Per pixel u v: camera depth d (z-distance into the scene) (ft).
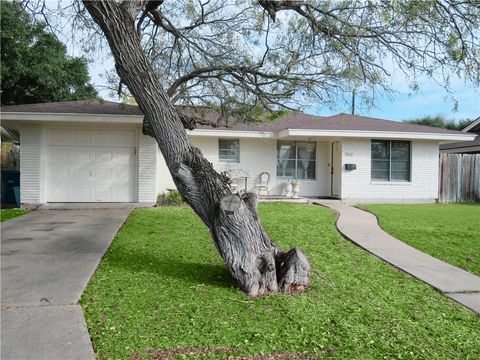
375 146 51.29
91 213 35.17
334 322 12.85
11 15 42.80
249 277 14.98
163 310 13.23
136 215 33.96
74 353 10.29
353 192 50.31
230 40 28.71
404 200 51.60
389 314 13.69
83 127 41.37
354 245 24.18
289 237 25.50
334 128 48.49
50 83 65.67
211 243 23.31
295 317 13.02
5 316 12.46
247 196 16.71
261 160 52.19
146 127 23.00
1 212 35.63
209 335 11.54
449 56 18.88
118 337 11.24
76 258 19.67
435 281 17.47
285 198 49.78
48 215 33.99
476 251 23.17
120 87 29.35
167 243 23.18
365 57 21.94
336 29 21.66
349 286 16.44
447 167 54.24
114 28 15.60
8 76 69.62
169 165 16.53
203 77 28.71
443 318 13.52
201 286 15.65
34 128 39.83
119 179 42.06
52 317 12.43
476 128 68.90
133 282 16.01
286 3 21.66
